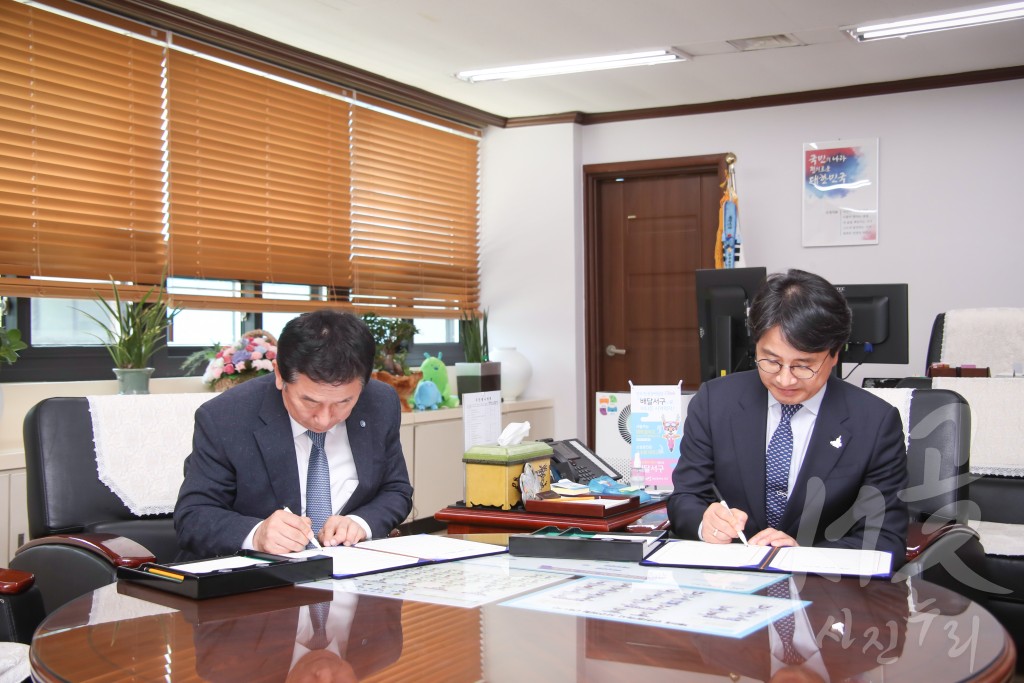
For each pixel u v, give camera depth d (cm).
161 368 446
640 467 262
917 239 550
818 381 192
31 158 383
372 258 555
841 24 444
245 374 419
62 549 218
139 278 425
